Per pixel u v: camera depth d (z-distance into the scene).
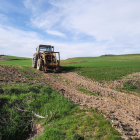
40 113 5.40
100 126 4.21
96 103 6.47
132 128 4.17
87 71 16.09
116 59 41.94
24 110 5.27
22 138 4.41
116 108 5.93
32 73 12.94
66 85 10.08
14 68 13.75
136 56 48.56
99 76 13.34
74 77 12.95
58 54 15.10
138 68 18.36
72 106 5.95
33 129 4.63
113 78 12.32
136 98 7.80
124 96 8.05
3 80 8.19
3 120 4.60
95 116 4.91
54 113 5.17
